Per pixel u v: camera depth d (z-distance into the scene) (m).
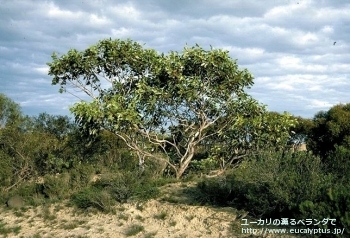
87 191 13.82
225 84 16.09
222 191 12.09
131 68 17.03
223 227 10.40
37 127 23.31
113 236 11.22
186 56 15.95
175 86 15.76
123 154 19.58
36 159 19.14
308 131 20.89
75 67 16.83
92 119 15.46
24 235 12.31
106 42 16.80
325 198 9.15
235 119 16.34
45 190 15.67
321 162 11.38
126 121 15.39
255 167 10.85
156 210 12.29
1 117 25.20
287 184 10.16
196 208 11.73
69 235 11.72
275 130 16.45
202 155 18.47
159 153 17.66
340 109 20.34
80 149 19.84
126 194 13.20
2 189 17.33
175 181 15.41
